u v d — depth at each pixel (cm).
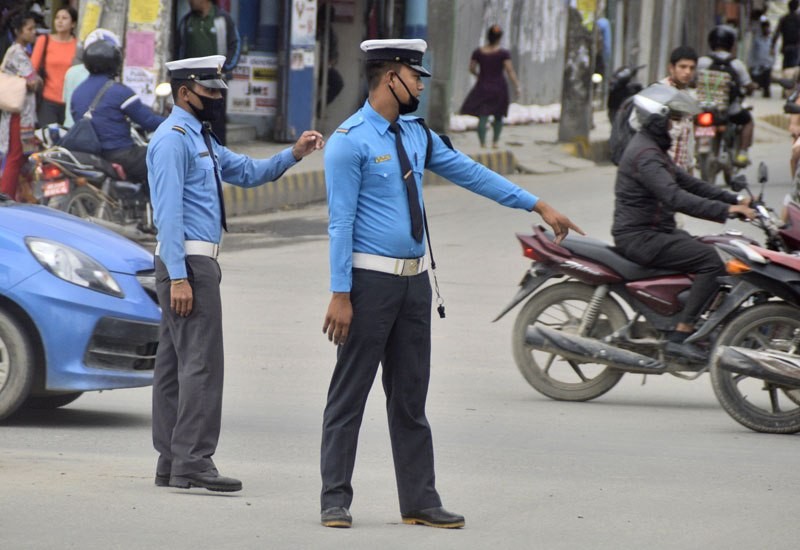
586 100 6606
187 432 1655
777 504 1664
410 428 1519
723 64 5144
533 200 1495
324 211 5009
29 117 4091
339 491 1510
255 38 5897
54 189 3753
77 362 2003
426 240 1511
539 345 2353
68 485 1673
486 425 2141
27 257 2000
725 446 2028
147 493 1645
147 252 2134
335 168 1441
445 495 1675
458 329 2995
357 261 1466
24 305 1986
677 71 2914
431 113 6644
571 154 6519
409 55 1462
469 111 6141
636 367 2316
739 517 1597
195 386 1650
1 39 5156
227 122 5909
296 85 5872
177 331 1659
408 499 1522
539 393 2423
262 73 5906
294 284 3512
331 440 1506
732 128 5203
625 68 6266
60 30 4409
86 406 2283
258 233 4459
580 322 2378
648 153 2298
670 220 2325
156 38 4562
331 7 6253
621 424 2188
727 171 5178
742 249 2145
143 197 3909
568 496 1684
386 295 1466
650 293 2309
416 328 1498
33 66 4269
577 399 2377
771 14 15025
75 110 3853
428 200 5278
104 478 1725
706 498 1689
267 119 5950
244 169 1728
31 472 1745
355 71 6456
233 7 5831
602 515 1592
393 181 1461
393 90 1462
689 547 1462
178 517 1528
